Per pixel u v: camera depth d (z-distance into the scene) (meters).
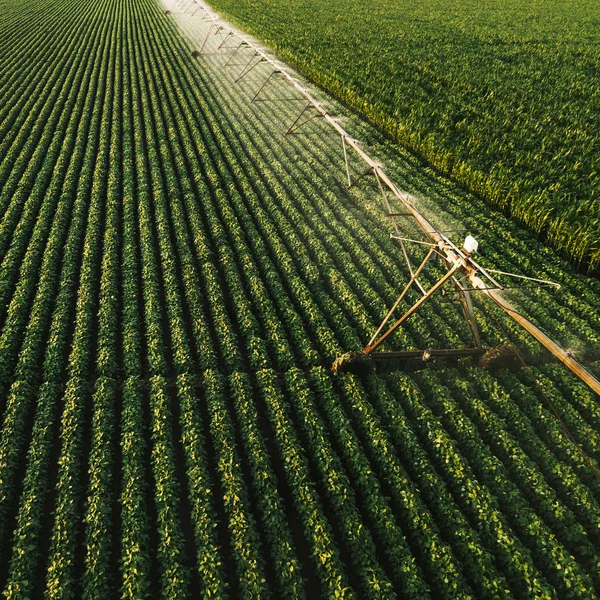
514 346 18.39
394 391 18.45
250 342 20.03
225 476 15.19
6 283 22.84
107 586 12.91
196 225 27.16
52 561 13.20
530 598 12.64
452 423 16.92
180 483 15.64
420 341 20.41
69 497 14.66
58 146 36.00
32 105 43.47
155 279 23.55
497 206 29.47
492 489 15.07
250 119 40.81
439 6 86.62
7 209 28.69
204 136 37.91
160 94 45.44
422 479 15.30
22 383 18.11
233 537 13.82
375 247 25.25
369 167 32.78
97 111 41.47
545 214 26.30
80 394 17.81
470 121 37.34
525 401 17.59
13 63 54.69
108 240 25.84
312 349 19.80
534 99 41.28
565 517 14.12
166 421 16.95
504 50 56.94
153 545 14.14
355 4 87.12
